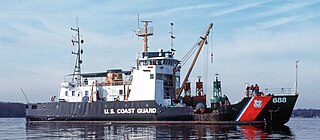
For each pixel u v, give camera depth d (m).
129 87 56.75
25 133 40.06
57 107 59.50
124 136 33.22
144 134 35.00
